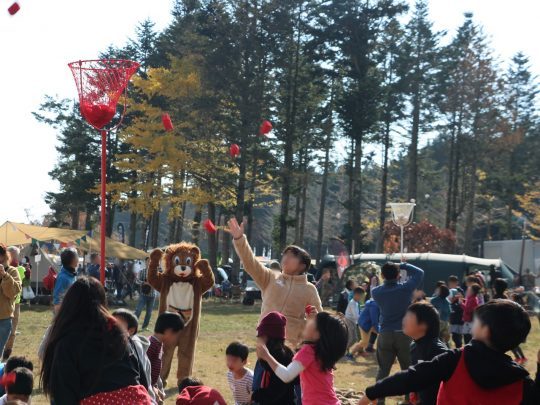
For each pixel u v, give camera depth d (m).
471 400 3.97
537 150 55.16
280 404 5.66
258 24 37.34
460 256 32.12
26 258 27.69
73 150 45.72
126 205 40.41
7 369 6.06
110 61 9.53
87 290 4.14
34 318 21.39
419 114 48.66
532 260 39.31
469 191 54.19
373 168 65.31
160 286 10.39
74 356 3.98
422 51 47.62
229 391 10.82
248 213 42.00
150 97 38.31
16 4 7.02
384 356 8.84
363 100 39.72
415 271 8.90
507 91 48.34
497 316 4.02
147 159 39.59
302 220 49.03
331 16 39.91
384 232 45.91
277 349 5.71
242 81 36.59
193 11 46.56
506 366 3.97
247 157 37.44
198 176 38.59
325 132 44.22
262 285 7.29
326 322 5.45
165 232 74.12
